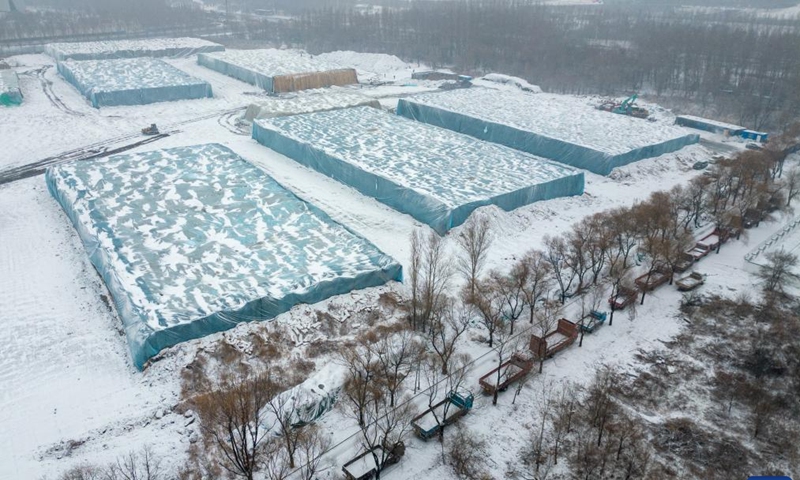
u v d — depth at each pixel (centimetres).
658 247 4809
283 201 5400
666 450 3234
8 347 3666
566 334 4069
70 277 4475
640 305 4578
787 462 3188
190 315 3731
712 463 3156
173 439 3069
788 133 8181
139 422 3167
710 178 6675
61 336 3797
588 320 4272
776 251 5116
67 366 3553
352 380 3297
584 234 4966
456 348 3909
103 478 2706
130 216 4975
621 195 6550
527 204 5931
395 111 9519
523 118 8588
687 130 8862
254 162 6825
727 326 4350
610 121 8706
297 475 2881
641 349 4084
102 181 5612
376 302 4272
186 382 3456
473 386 3597
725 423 3469
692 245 5419
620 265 4741
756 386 3734
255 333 3831
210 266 4331
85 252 4762
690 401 3634
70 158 6969
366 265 4453
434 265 4300
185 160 6206
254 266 4366
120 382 3453
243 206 5272
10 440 3009
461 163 6506
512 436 3272
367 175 5947
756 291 4775
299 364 3647
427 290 4028
